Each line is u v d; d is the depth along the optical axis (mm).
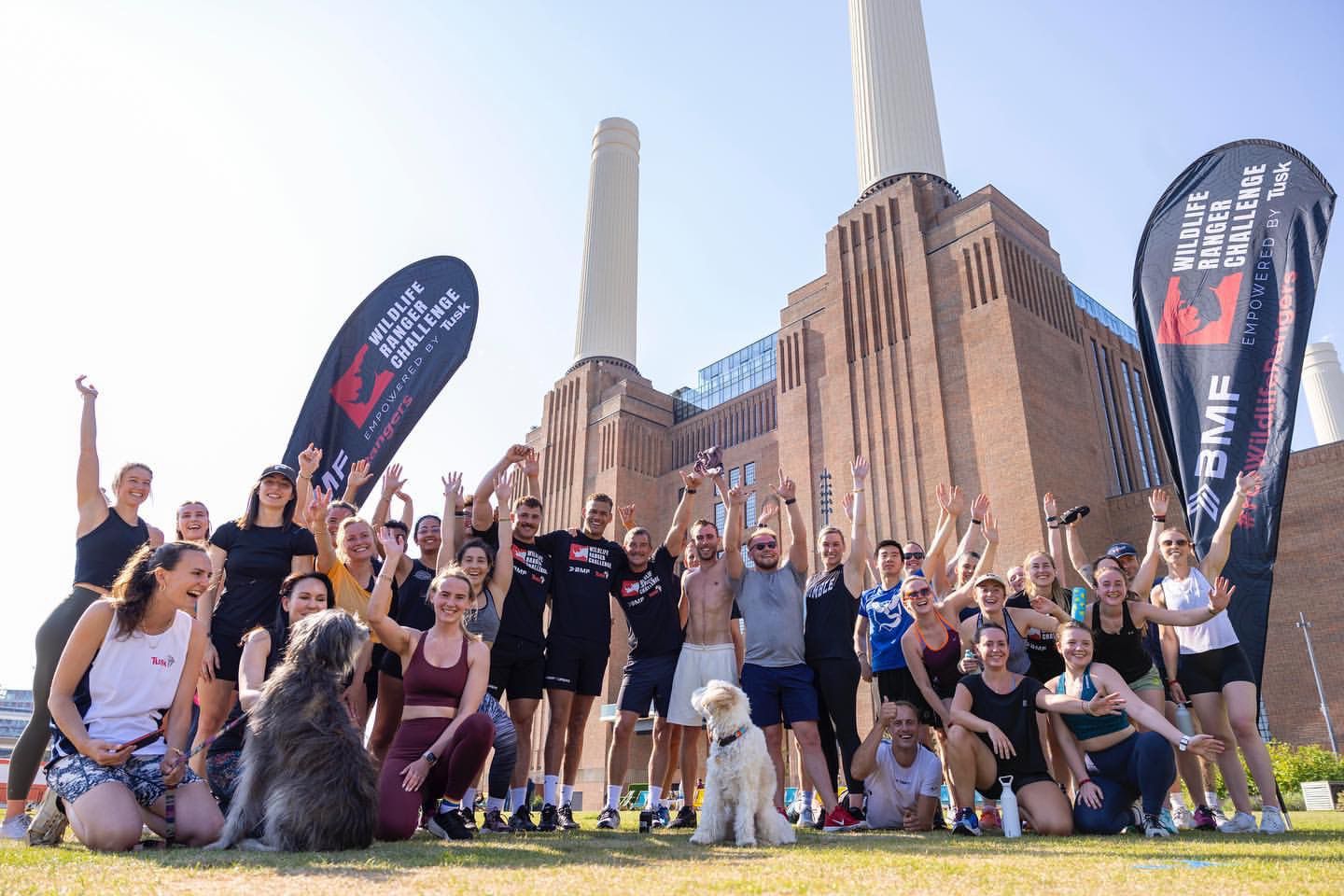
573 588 9125
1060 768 8500
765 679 8750
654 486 63344
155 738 5184
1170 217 12102
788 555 9266
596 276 73000
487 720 6090
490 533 8977
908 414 41375
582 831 7816
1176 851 4938
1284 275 11023
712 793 5977
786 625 8836
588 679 9125
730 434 60531
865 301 45500
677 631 9289
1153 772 6480
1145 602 8148
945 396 40250
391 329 12328
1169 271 11859
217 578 7516
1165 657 8594
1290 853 4742
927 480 39625
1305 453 34281
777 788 8359
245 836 4785
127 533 7457
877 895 3188
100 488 7453
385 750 8117
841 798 9391
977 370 39344
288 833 4609
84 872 3627
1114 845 5527
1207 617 7469
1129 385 49844
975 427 38562
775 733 8680
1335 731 30969
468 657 6484
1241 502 9438
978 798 7480
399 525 8359
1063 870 3980
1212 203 11859
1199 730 8273
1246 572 9836
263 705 4945
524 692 8602
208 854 4414
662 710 9000
